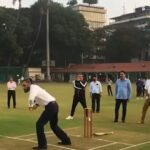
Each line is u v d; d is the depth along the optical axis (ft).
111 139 38.81
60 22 296.51
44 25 294.05
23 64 299.38
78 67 295.28
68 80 293.23
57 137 37.99
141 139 39.14
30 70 282.56
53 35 294.46
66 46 302.25
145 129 46.78
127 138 39.60
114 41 333.21
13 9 284.20
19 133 42.29
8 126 47.75
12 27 265.13
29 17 296.51
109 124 51.26
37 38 291.99
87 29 312.29
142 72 265.95
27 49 296.51
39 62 307.78
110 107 78.95
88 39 310.45
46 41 286.25
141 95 112.78
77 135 40.78
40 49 306.96
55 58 311.68
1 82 266.16
